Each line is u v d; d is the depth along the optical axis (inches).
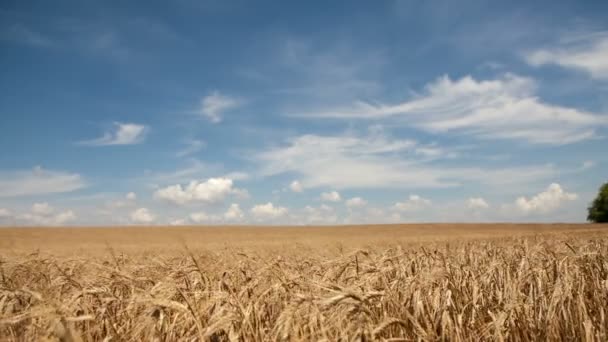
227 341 191.8
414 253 346.6
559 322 201.6
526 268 273.7
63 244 1889.8
